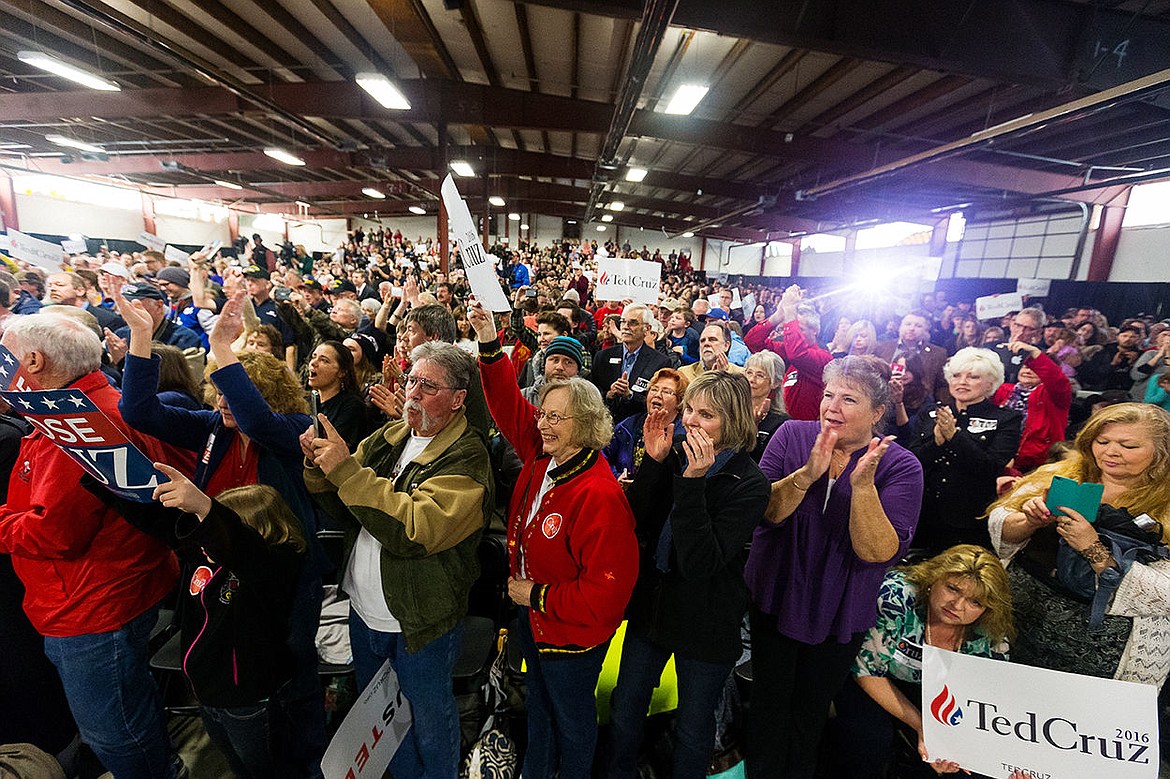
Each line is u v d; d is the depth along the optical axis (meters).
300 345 3.55
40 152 12.40
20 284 3.98
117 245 13.67
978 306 5.41
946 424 2.06
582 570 1.30
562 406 1.32
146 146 12.77
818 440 1.30
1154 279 9.88
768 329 4.95
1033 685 1.28
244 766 1.41
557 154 13.20
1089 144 7.98
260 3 5.70
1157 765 1.19
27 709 1.61
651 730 1.75
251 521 1.29
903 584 1.53
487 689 1.84
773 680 1.53
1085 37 4.29
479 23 6.05
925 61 4.30
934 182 10.32
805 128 8.43
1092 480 1.42
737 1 4.05
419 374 1.33
